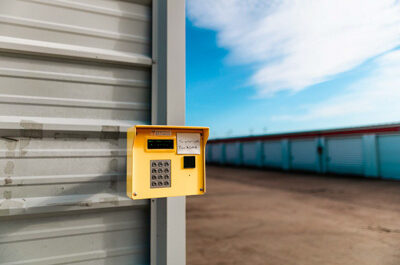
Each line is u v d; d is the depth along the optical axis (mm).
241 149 18797
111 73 1466
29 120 1257
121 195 1408
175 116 1499
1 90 1253
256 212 5172
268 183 9797
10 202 1204
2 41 1237
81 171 1354
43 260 1267
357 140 11656
